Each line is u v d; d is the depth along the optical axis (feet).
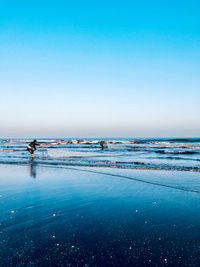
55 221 13.30
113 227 12.34
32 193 20.40
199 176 28.81
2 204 16.99
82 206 16.38
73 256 9.04
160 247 9.89
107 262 8.57
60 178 28.12
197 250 9.55
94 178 27.89
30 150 59.36
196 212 14.76
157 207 16.01
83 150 103.35
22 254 9.20
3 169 38.40
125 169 36.47
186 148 117.80
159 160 53.52
